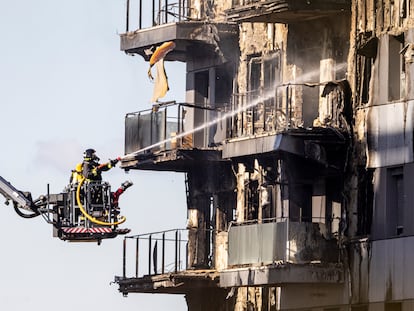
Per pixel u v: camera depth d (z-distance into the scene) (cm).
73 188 8581
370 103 10031
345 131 10269
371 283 9950
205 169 12081
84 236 8562
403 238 9688
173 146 11975
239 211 11544
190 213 12188
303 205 10738
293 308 10644
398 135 9800
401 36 9850
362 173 10156
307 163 10656
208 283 11481
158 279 11719
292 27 11000
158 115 12006
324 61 10769
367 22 10100
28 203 8594
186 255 12038
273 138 10550
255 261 10500
